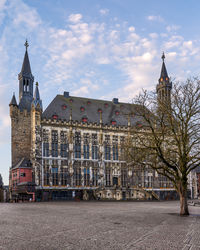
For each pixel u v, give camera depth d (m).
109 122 90.38
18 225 21.09
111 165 86.19
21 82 91.81
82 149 83.38
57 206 46.62
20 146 85.94
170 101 33.81
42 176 77.19
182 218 27.28
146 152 34.12
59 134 81.38
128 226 21.09
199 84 33.00
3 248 13.16
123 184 86.69
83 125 84.62
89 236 16.59
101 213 32.53
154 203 60.66
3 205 50.44
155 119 33.97
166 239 15.91
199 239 16.06
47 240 15.22
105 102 97.94
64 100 90.44
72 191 79.62
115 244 14.38
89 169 83.38
